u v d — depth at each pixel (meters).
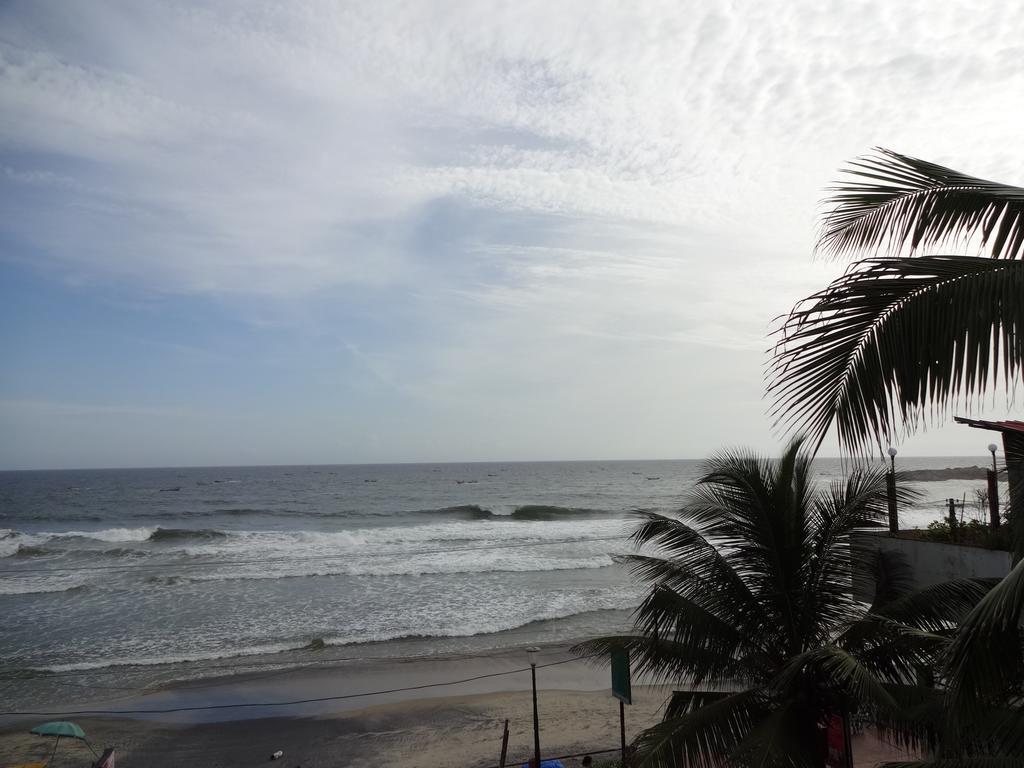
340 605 23.59
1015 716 3.80
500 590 25.77
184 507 64.31
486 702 15.48
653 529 7.48
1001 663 2.60
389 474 143.00
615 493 79.94
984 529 8.71
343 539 39.50
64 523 53.19
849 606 7.04
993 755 3.96
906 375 2.65
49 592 25.66
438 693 16.03
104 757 10.28
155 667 17.62
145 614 22.50
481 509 58.31
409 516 55.88
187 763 12.80
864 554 7.39
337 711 15.07
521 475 130.62
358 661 18.05
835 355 2.80
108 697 15.78
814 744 6.27
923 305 2.64
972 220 3.01
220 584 26.92
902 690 5.95
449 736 13.84
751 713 6.36
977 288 2.55
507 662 18.00
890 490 6.86
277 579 27.75
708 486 7.63
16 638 19.92
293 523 51.84
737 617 6.99
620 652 7.52
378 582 27.23
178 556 33.59
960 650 2.64
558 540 38.78
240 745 13.50
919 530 9.72
